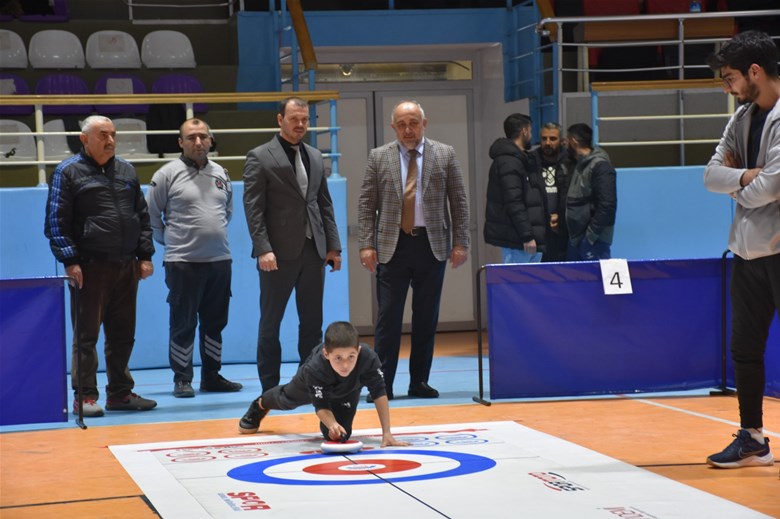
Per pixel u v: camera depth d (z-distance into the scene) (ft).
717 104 36.01
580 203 30.27
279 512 13.17
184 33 40.52
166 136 34.88
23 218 30.32
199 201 25.70
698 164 36.37
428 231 23.61
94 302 22.81
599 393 23.31
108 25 39.58
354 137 40.63
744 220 15.23
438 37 38.81
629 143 33.42
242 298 32.07
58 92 36.29
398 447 17.53
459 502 13.47
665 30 36.60
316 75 40.27
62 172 22.44
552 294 23.11
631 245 34.04
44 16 39.37
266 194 22.97
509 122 30.53
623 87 33.65
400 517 12.74
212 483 15.07
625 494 13.82
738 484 14.47
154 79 38.45
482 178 41.39
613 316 23.34
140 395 26.05
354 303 40.78
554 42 34.65
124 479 15.69
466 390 25.17
